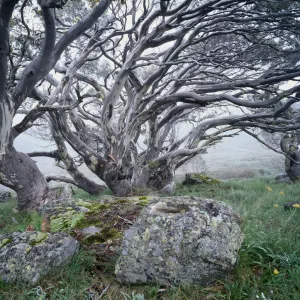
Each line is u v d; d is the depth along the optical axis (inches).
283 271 117.3
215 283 110.5
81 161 603.8
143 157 527.5
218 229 113.9
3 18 223.6
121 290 111.9
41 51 278.7
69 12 459.5
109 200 201.3
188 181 551.2
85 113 583.8
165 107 428.8
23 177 324.2
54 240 128.0
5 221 270.8
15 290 111.0
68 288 109.6
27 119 313.1
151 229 116.4
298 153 588.7
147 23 347.3
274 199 292.5
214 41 553.3
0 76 252.1
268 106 362.0
